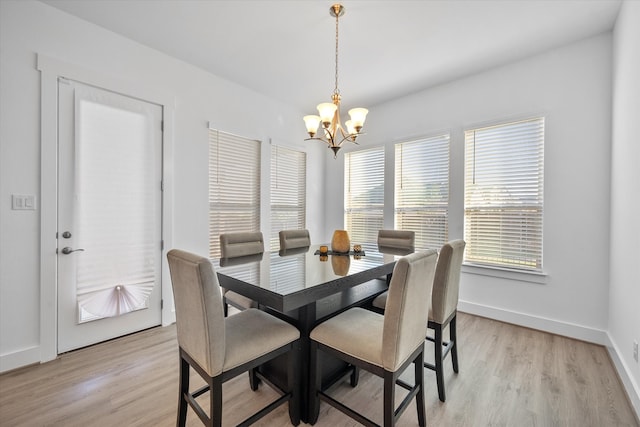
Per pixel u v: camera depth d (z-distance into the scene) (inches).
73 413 61.5
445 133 131.0
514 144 112.9
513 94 111.9
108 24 91.7
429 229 137.3
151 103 105.7
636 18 69.1
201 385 71.7
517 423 60.0
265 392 69.9
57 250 85.4
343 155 174.7
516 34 94.9
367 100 150.6
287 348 57.7
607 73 93.4
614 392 70.1
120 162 98.0
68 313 87.5
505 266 114.5
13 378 74.1
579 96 98.4
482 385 73.0
